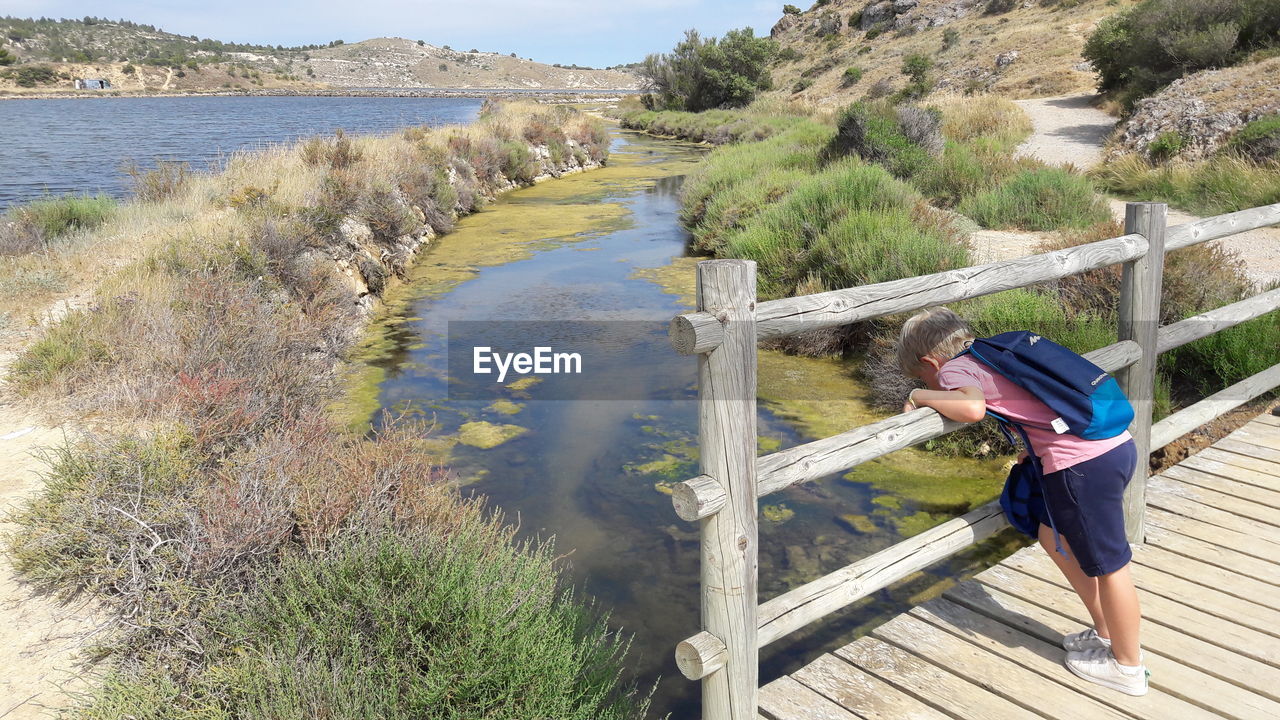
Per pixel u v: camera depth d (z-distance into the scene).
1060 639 3.13
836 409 6.98
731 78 47.88
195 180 13.49
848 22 64.88
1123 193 15.96
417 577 3.11
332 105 105.94
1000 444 5.96
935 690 2.86
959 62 42.38
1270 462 4.78
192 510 3.75
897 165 16.53
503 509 5.13
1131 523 3.82
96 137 39.75
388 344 8.97
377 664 2.85
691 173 20.64
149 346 6.22
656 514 5.06
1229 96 17.06
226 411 5.15
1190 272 7.09
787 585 4.21
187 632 3.19
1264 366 5.94
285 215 9.88
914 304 2.71
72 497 3.93
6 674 3.11
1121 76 26.22
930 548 2.95
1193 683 2.84
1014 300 6.75
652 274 12.22
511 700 2.70
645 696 3.40
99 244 10.13
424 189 15.55
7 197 18.41
